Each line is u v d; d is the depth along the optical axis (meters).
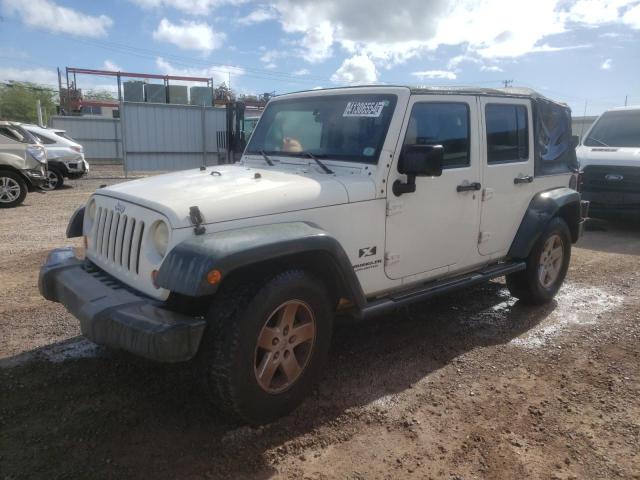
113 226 3.35
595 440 3.07
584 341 4.48
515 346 4.37
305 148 4.12
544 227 4.94
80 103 36.88
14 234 8.42
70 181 18.34
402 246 3.83
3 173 11.45
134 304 2.90
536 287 5.16
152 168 19.80
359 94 3.94
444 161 4.05
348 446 2.97
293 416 3.23
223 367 2.82
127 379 3.62
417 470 2.78
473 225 4.37
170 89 25.34
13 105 61.72
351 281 3.33
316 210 3.29
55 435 2.96
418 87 3.79
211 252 2.65
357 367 3.94
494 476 2.74
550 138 5.25
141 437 2.97
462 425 3.20
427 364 4.01
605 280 6.32
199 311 3.07
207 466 2.75
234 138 18.00
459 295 5.68
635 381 3.79
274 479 2.68
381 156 3.61
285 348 3.13
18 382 3.55
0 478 2.59
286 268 3.11
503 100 4.56
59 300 3.48
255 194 3.13
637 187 8.89
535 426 3.20
